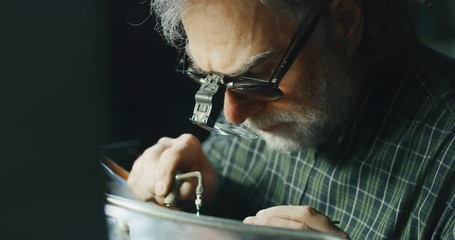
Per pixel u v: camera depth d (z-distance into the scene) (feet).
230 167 5.93
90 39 1.83
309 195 5.27
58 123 1.78
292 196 5.43
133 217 2.50
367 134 4.88
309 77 4.45
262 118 4.54
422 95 4.72
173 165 5.16
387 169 4.75
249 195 5.75
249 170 5.82
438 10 7.26
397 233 4.58
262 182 5.70
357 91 4.85
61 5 1.75
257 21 4.15
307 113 4.56
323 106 4.57
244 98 4.35
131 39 6.75
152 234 2.42
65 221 1.84
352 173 4.95
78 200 1.86
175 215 2.44
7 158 1.71
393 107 4.81
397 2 4.86
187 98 7.11
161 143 5.51
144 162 5.31
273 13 4.16
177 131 7.10
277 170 5.60
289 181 5.45
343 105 4.71
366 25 4.72
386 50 4.81
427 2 5.41
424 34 7.38
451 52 7.53
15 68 1.68
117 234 2.48
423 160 4.55
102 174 1.97
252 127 4.64
